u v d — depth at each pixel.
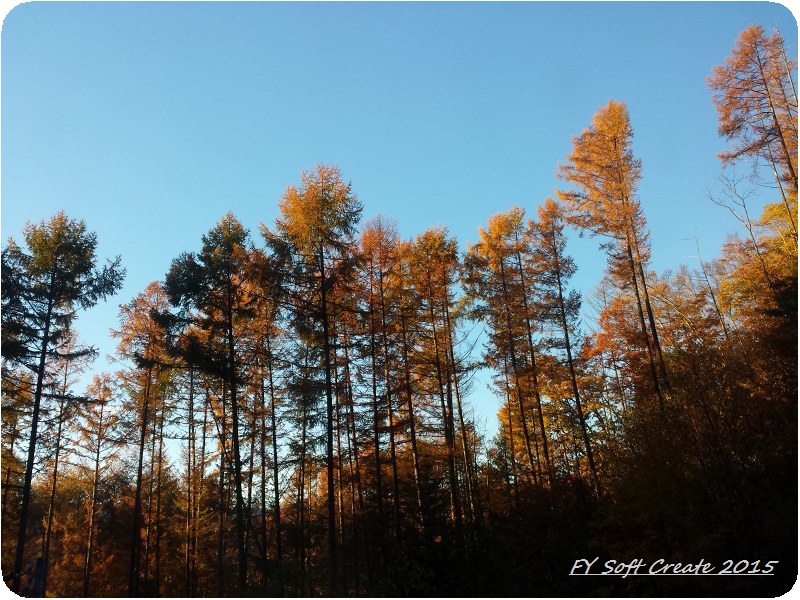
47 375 19.94
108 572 30.16
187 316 21.17
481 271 26.39
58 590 28.08
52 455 22.81
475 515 22.08
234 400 20.22
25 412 19.72
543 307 24.47
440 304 24.12
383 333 22.11
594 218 22.48
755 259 25.20
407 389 21.12
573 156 23.44
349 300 21.17
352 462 23.20
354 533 21.17
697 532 13.81
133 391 25.05
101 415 26.95
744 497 13.79
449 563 17.38
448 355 24.20
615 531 16.38
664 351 22.42
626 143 23.08
